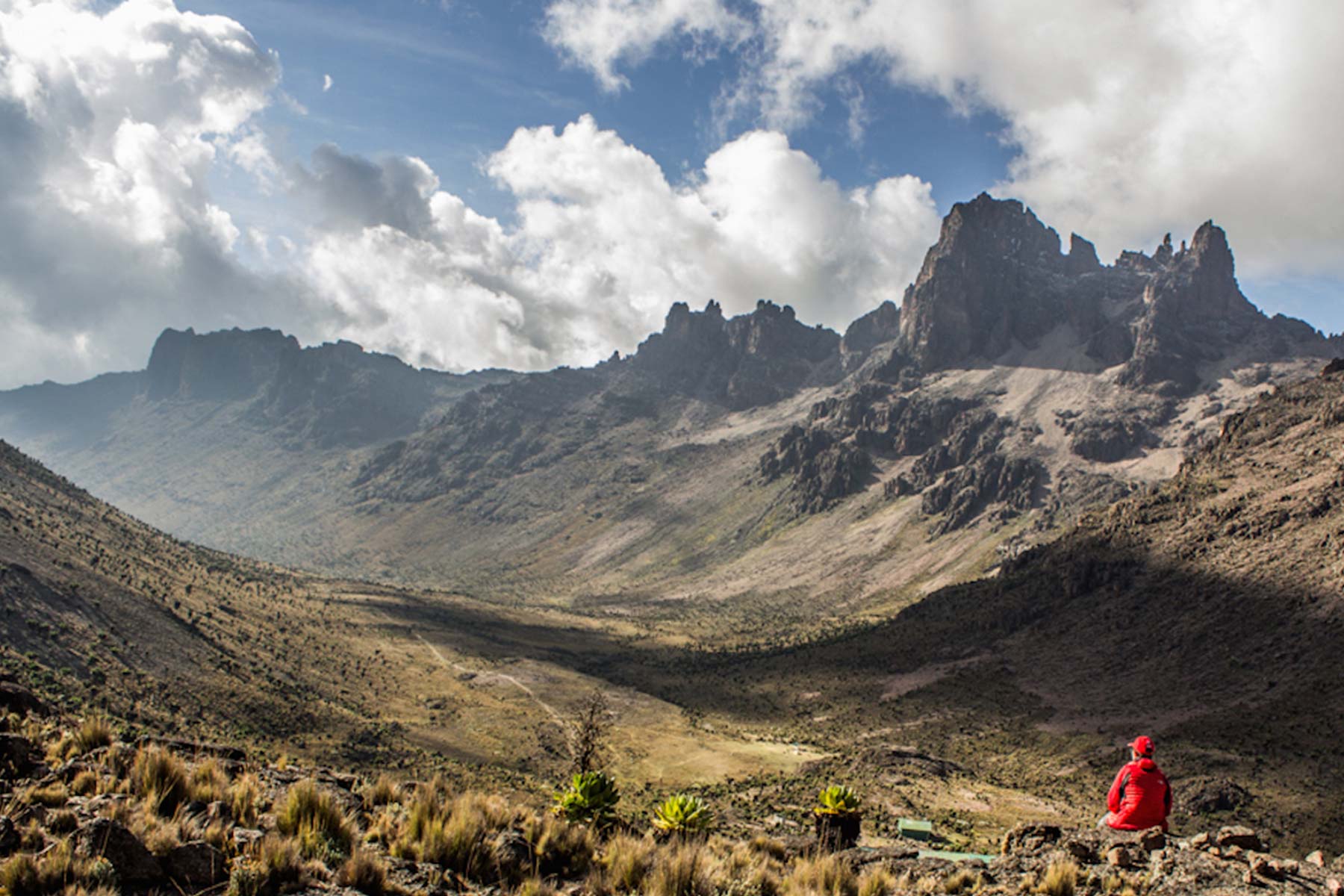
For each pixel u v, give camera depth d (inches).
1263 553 7770.7
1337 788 4611.2
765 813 4480.8
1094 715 6515.8
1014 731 6574.8
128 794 564.7
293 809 591.5
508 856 638.5
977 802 4869.6
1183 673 6702.8
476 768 5452.8
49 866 432.1
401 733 6028.5
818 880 709.9
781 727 7765.8
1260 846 677.9
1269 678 6176.2
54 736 729.0
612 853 684.7
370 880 529.3
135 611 5940.0
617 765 6058.1
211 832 525.7
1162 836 685.9
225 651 6314.0
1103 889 619.2
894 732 7086.6
